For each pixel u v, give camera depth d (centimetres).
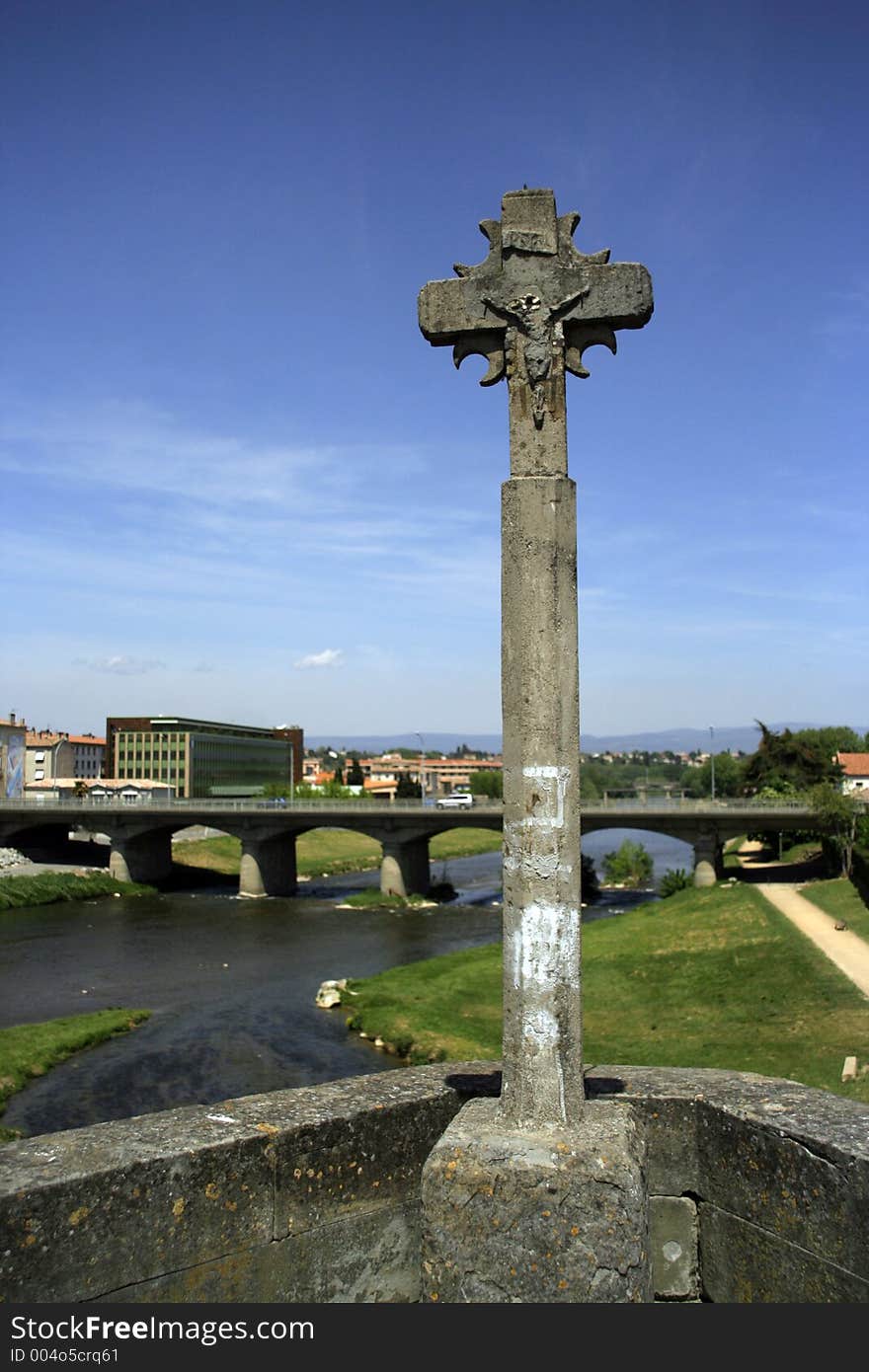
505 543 675
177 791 15550
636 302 680
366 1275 654
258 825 8700
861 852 5738
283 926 6731
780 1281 630
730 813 7300
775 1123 643
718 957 4475
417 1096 693
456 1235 589
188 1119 634
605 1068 785
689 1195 702
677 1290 693
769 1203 641
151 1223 571
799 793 9425
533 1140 609
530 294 692
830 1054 2873
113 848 9169
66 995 4553
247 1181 608
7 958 5491
